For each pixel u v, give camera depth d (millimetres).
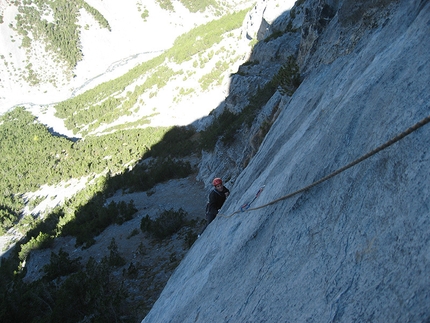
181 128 55562
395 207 2297
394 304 1860
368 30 6688
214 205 8516
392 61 3605
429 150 2264
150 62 94688
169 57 83688
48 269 22359
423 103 2598
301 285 2805
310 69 10805
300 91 9078
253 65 36875
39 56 134750
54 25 141500
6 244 41438
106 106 82188
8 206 52500
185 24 145000
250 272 3889
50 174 57469
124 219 28672
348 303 2186
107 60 134125
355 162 2537
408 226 2086
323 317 2309
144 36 141250
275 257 3523
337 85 5723
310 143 4570
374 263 2197
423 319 1632
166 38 140125
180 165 37812
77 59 132750
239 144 26484
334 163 3449
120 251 23031
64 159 63219
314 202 3420
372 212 2512
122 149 56656
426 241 1895
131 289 17484
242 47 61594
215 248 6031
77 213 35688
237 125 27578
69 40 135875
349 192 2930
